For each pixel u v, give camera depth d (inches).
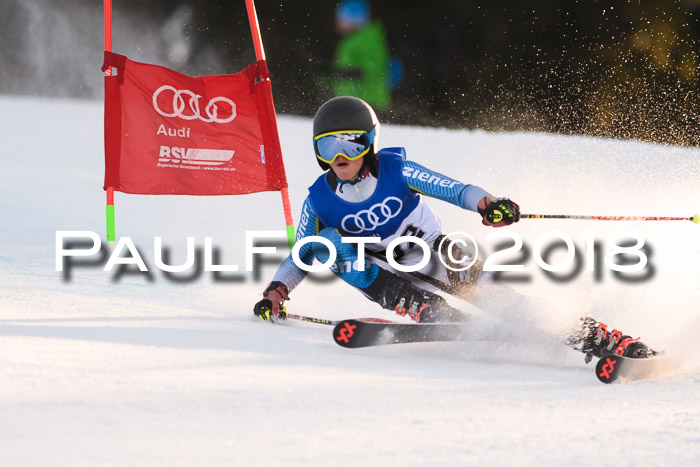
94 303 531.2
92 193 1151.6
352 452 255.3
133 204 1085.8
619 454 269.4
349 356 420.2
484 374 394.3
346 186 484.7
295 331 494.0
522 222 956.6
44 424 259.0
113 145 705.0
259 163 713.0
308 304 611.2
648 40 3026.6
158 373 339.3
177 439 255.4
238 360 381.7
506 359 448.8
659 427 304.0
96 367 340.2
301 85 3292.3
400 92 3147.1
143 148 708.7
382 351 445.1
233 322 505.0
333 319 560.1
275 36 3339.1
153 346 398.9
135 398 296.7
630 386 381.7
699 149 1705.2
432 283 494.0
